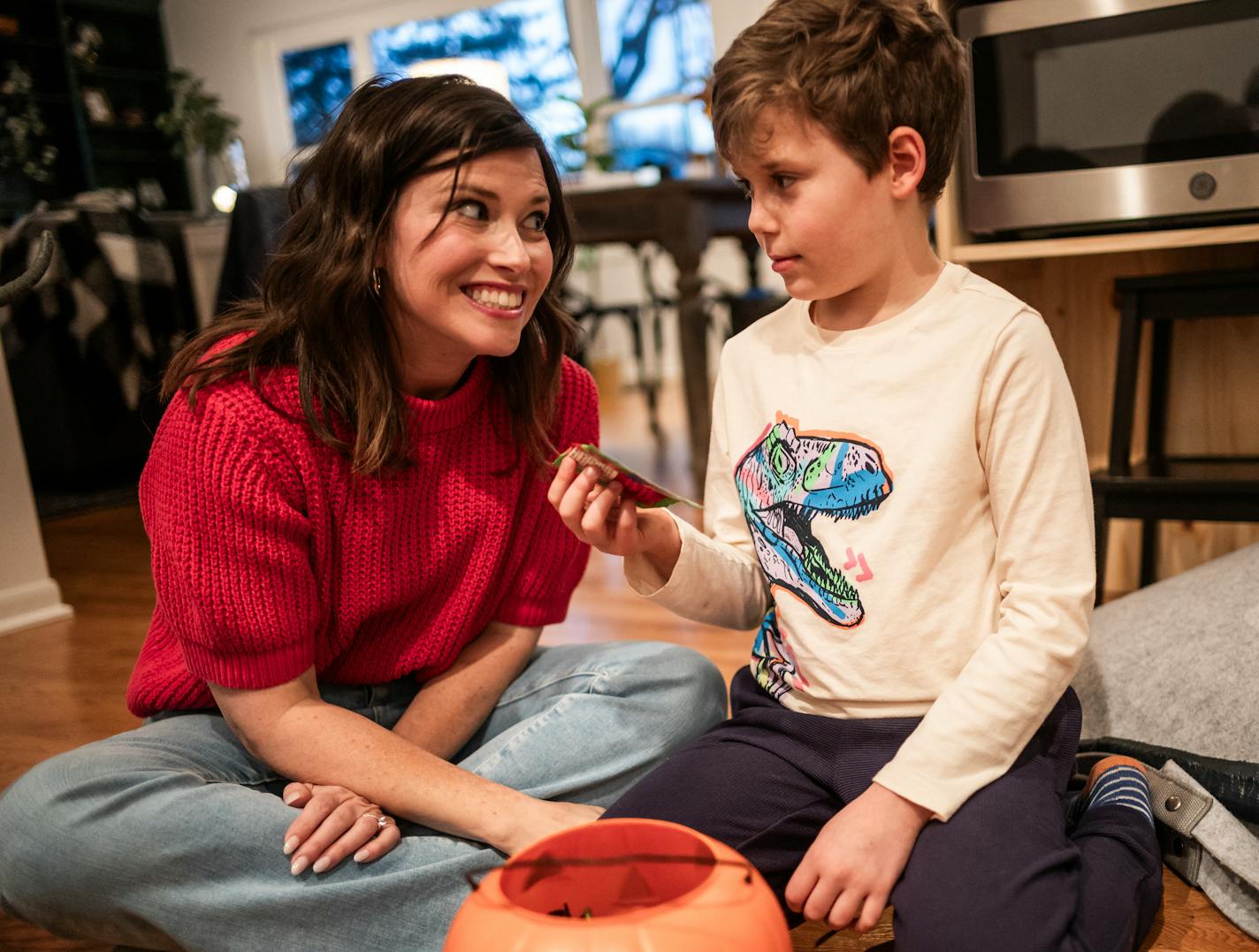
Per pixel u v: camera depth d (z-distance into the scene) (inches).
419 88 36.8
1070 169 60.7
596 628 77.8
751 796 35.7
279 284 38.4
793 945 39.1
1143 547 72.6
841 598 35.8
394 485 39.6
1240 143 56.5
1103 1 58.1
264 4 245.0
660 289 249.6
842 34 33.3
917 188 35.6
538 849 26.2
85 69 230.8
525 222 37.7
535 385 42.1
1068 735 36.4
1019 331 34.0
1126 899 32.6
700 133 232.7
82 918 36.5
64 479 149.5
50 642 84.2
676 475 129.6
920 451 34.6
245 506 36.4
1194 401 70.1
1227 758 43.6
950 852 31.4
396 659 42.4
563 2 232.2
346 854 35.2
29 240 142.0
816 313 38.4
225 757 39.9
